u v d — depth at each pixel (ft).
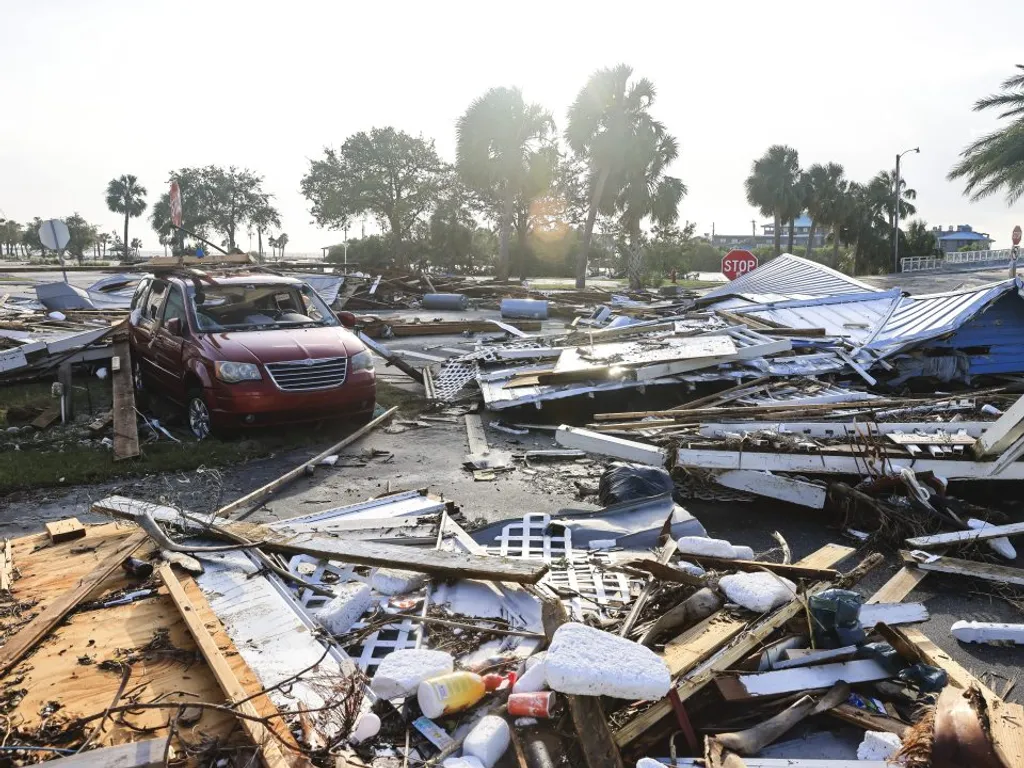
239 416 26.20
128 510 15.20
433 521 17.15
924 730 9.02
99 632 11.66
